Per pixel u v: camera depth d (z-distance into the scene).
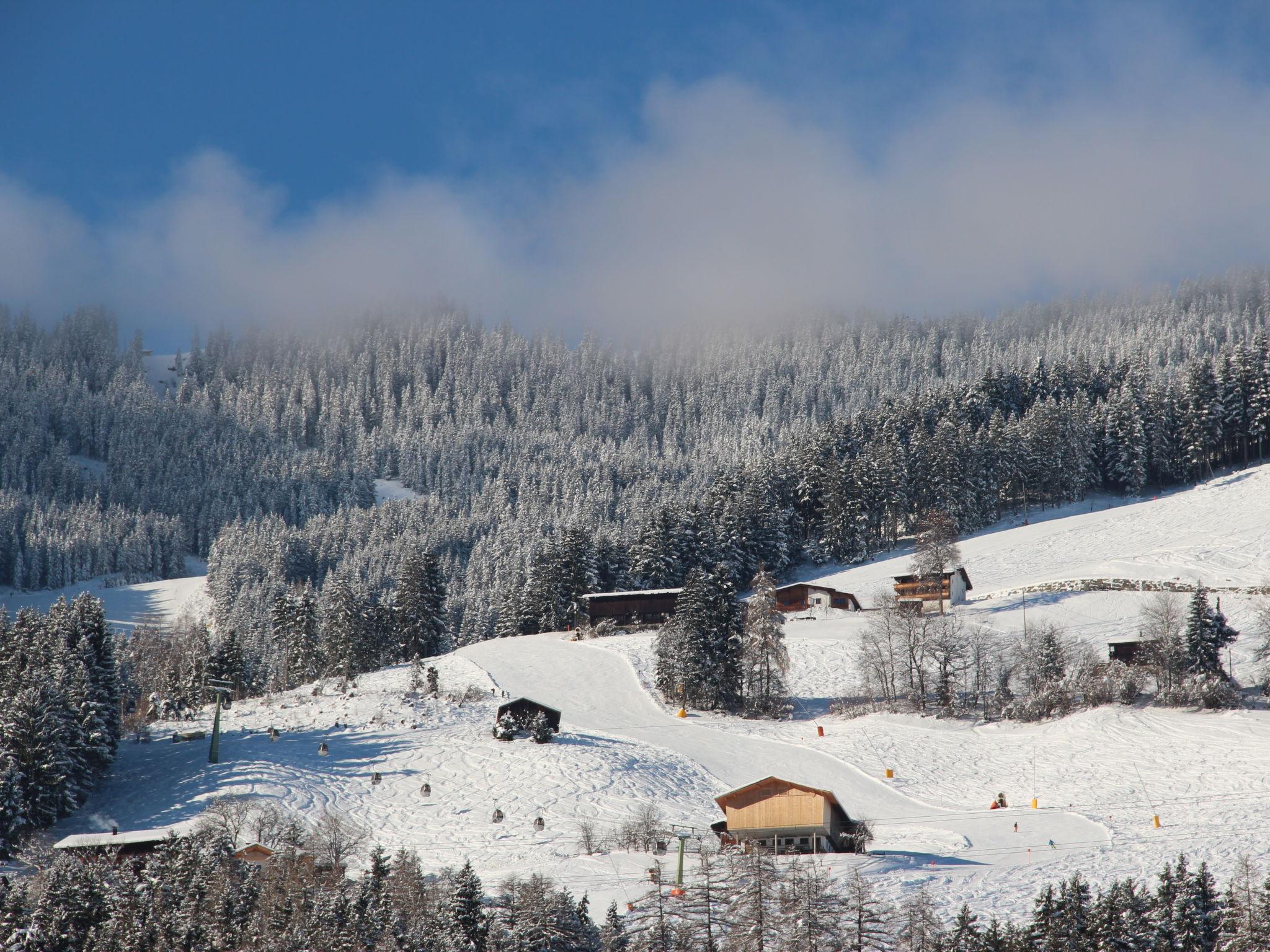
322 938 73.44
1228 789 114.56
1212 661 148.50
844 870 88.75
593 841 104.94
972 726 148.50
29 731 114.38
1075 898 67.44
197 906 79.12
